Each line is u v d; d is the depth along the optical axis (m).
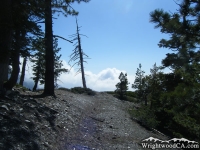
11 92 7.72
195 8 6.50
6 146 4.10
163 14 7.13
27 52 9.77
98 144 6.37
